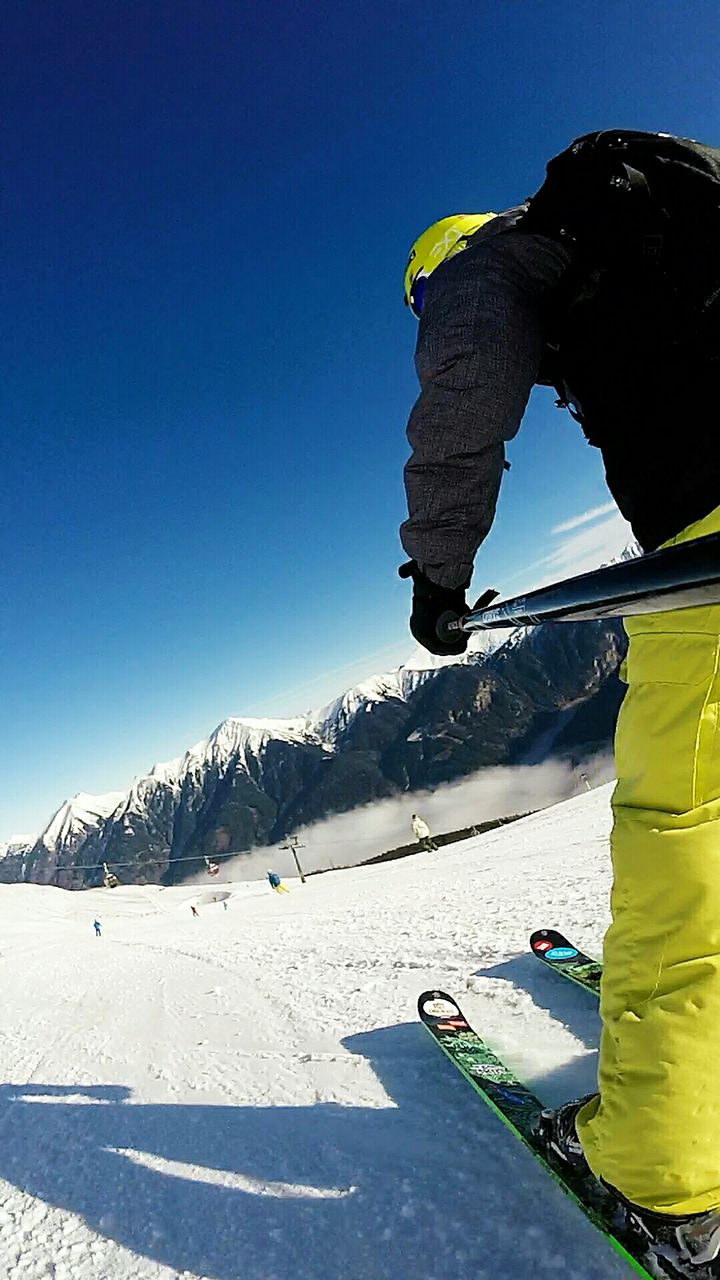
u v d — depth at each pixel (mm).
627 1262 1414
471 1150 1931
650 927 1317
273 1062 2834
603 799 17125
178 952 6652
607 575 930
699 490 1254
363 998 3514
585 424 1444
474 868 10914
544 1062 2400
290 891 27578
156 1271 1689
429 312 1442
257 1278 1606
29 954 8898
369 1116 2227
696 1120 1227
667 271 1257
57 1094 2871
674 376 1262
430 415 1414
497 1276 1465
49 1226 1951
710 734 1290
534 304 1384
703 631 1284
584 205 1335
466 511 1447
